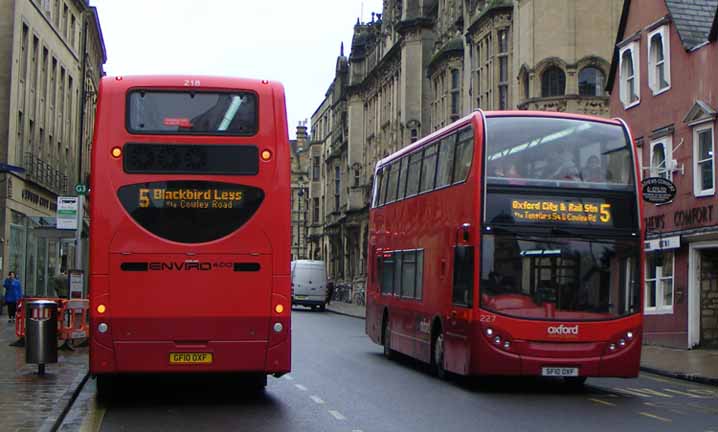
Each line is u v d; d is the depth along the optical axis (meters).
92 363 12.59
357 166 71.62
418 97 56.09
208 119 12.94
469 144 16.28
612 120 16.41
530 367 15.25
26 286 40.78
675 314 26.64
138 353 12.63
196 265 12.75
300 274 56.84
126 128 12.79
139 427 11.45
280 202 12.94
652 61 28.61
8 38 37.62
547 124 16.03
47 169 45.62
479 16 39.12
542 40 34.22
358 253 71.00
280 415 12.53
